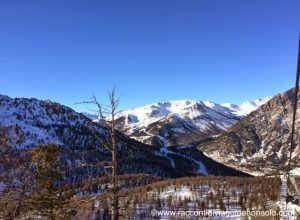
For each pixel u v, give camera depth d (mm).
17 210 20156
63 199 24297
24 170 18344
